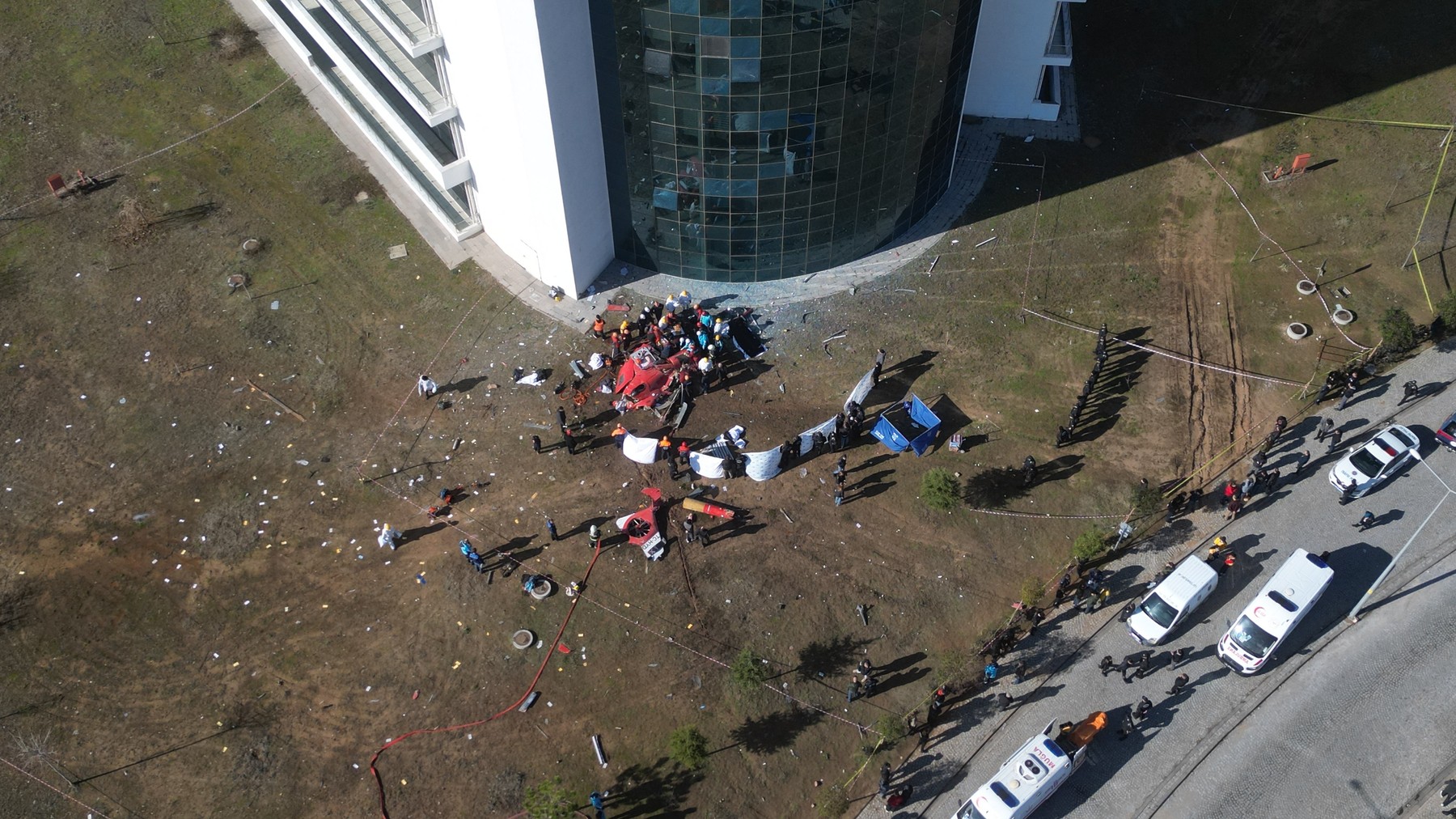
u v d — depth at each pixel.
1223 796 37.41
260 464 46.44
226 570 43.00
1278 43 64.62
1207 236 56.19
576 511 44.88
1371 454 45.28
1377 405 48.78
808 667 40.53
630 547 43.72
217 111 61.25
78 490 45.47
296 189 57.53
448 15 44.00
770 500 45.38
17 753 37.91
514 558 43.31
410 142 52.12
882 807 37.31
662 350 49.34
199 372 49.75
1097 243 55.88
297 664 40.28
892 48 46.22
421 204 57.00
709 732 38.81
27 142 59.44
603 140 48.72
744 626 41.56
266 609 41.81
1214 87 63.28
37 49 64.00
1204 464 46.84
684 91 45.50
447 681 39.91
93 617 41.50
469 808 36.84
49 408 48.34
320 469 46.28
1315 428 48.06
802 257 53.50
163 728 38.62
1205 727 39.12
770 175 48.88
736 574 43.00
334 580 42.69
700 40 43.44
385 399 48.84
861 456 47.06
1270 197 57.97
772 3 42.19
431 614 41.66
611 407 48.44
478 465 46.41
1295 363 50.69
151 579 42.69
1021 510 45.31
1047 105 61.25
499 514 44.78
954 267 54.72
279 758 37.84
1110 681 40.38
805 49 44.19
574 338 51.19
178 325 51.53
